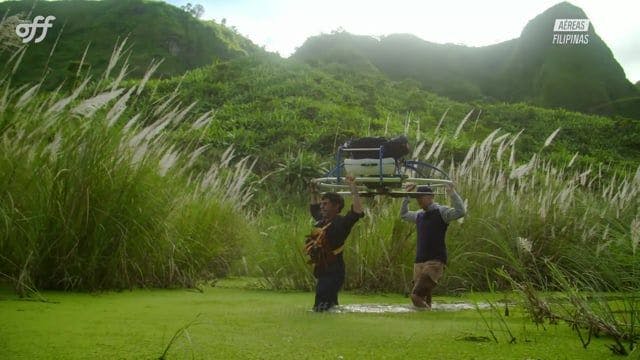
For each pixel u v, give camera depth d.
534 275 7.91
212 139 29.19
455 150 22.55
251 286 7.93
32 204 6.13
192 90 42.00
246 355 3.06
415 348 3.37
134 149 6.86
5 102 6.12
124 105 6.66
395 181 4.73
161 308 5.00
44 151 6.29
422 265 6.11
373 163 4.72
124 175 6.68
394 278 7.66
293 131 32.22
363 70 77.25
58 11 88.94
